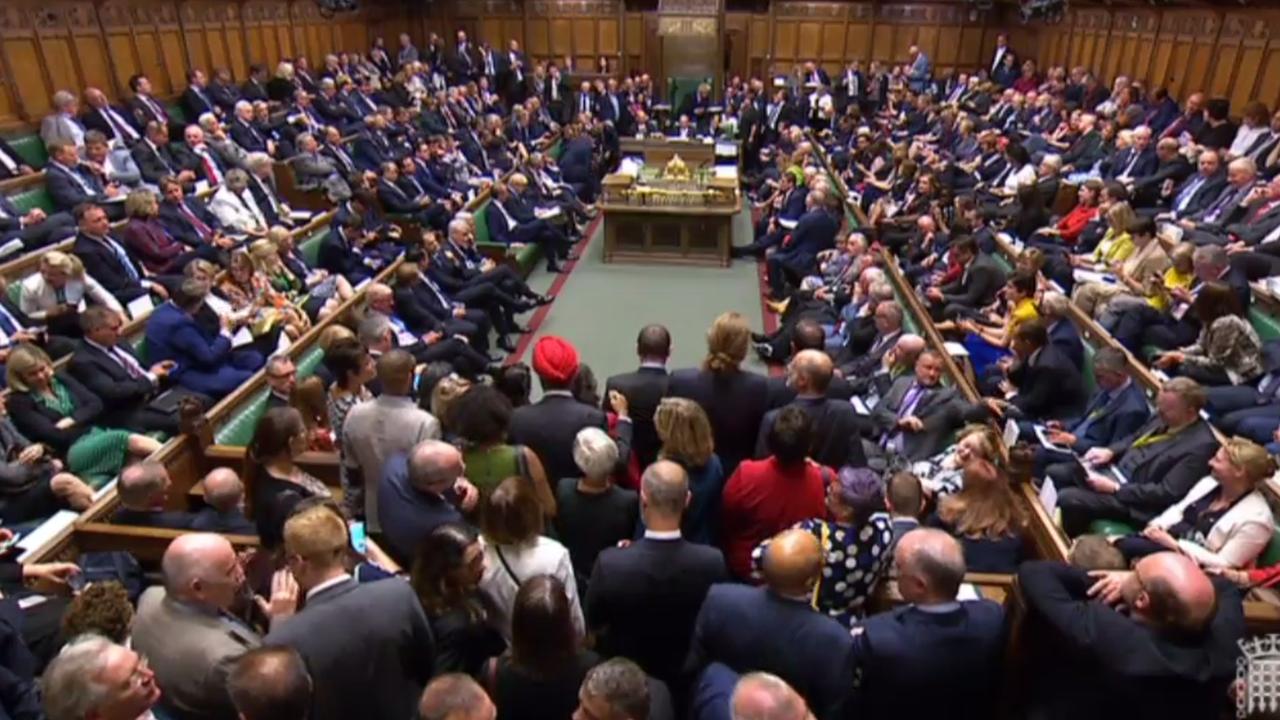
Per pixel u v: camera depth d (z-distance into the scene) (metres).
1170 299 6.49
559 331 8.94
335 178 10.71
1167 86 14.20
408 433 3.60
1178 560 2.24
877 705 2.44
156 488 3.74
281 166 10.69
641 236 11.37
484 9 21.41
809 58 21.53
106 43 11.66
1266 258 6.75
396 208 10.59
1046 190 10.08
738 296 10.13
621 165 14.08
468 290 8.34
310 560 2.41
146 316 6.27
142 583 3.50
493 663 2.37
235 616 2.79
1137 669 2.15
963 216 9.14
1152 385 5.04
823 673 2.43
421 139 13.81
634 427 4.47
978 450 3.74
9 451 4.45
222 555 2.48
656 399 4.44
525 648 2.23
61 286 5.98
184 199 8.37
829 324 7.85
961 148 13.77
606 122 17.62
